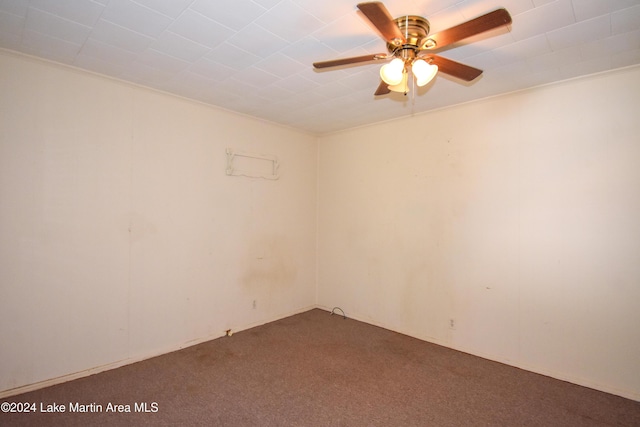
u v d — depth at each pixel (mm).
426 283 3459
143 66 2445
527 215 2820
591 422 2117
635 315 2355
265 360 2934
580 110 2576
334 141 4406
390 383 2568
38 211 2361
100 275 2648
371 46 2121
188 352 3064
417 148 3557
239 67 2445
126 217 2783
